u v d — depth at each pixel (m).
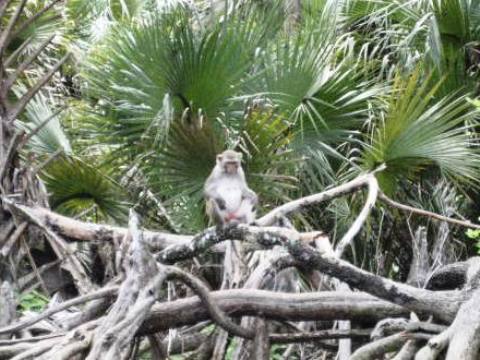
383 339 7.20
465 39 11.16
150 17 10.54
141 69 9.30
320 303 7.52
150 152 9.27
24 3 9.05
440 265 9.15
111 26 10.91
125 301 6.48
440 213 10.59
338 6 11.41
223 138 9.11
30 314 8.20
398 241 11.09
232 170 7.82
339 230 10.55
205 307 7.25
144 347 8.66
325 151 9.81
